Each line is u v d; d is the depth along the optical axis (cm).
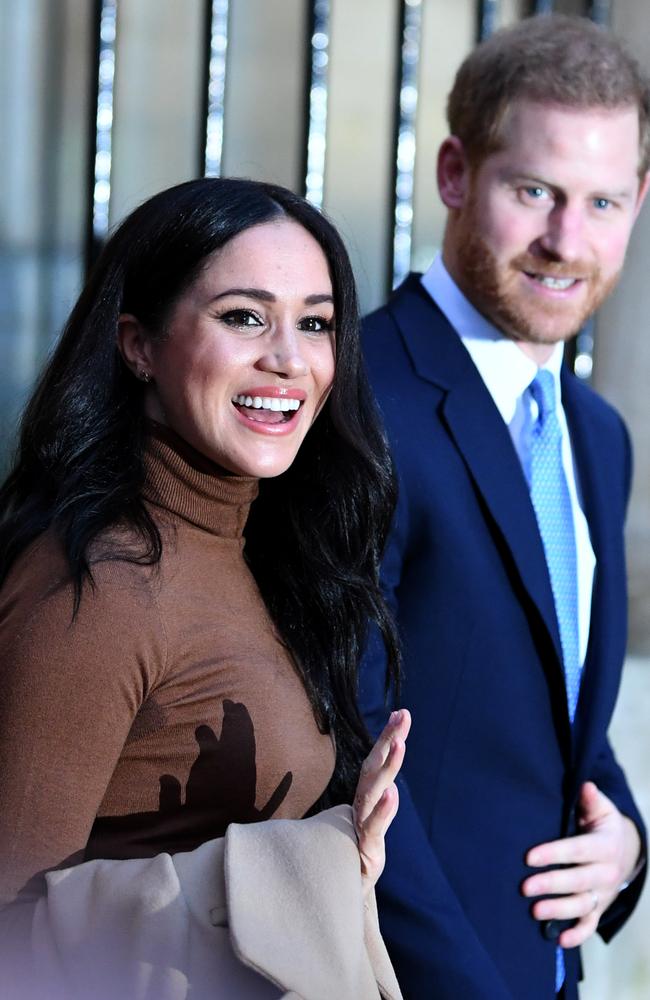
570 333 879
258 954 569
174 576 651
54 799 593
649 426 1312
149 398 683
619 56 871
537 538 838
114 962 582
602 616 892
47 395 682
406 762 812
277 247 660
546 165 849
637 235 1296
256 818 651
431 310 891
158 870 589
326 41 1191
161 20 1182
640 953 1312
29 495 680
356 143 1239
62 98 1170
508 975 823
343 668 728
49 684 598
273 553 731
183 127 1194
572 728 865
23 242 1177
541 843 839
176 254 657
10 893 591
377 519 749
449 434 843
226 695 645
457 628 816
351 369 709
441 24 1263
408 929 760
